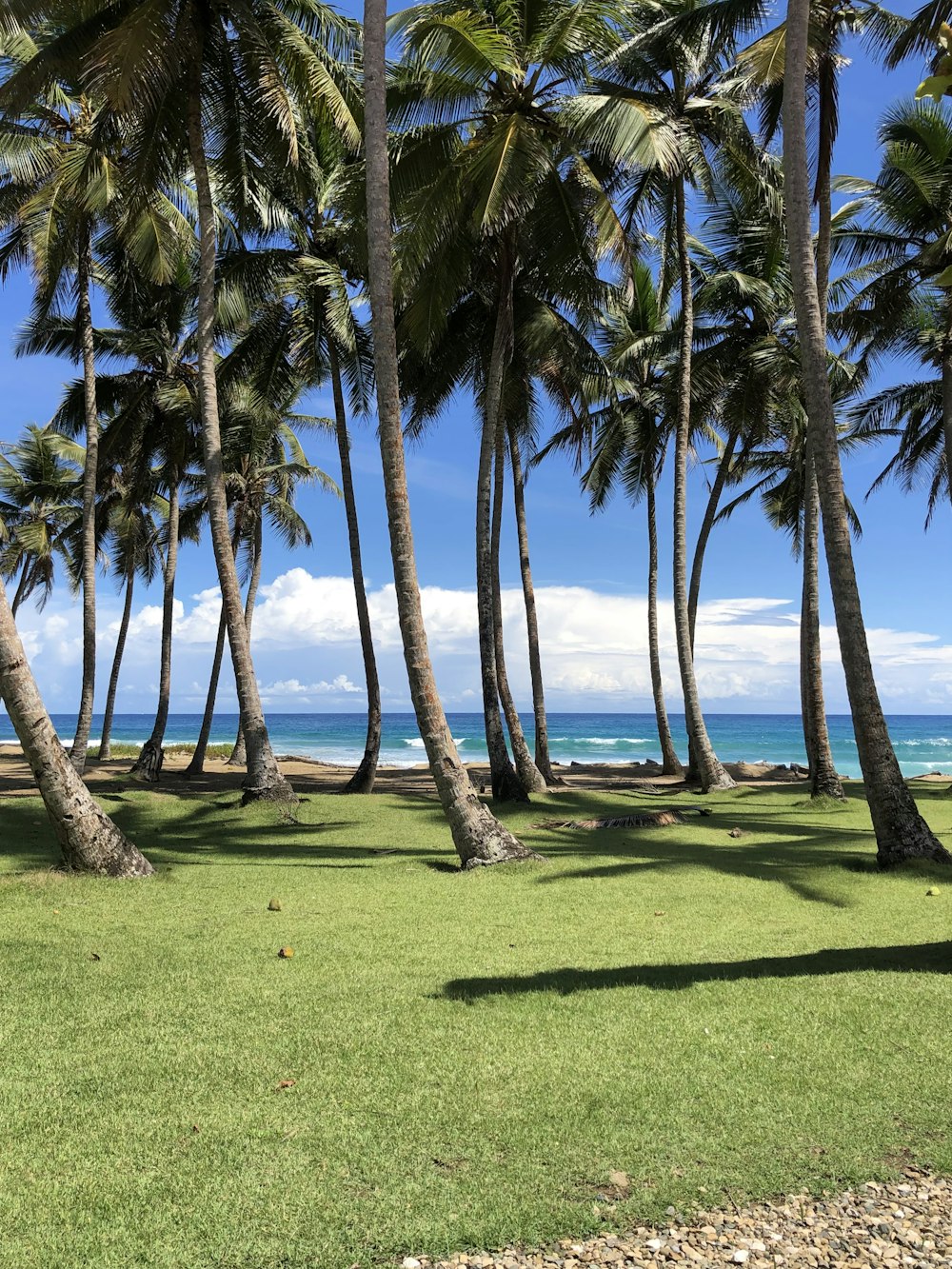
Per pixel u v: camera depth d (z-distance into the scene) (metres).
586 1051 4.07
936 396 22.44
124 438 23.05
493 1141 3.20
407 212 13.08
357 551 19.59
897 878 8.95
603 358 20.73
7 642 8.46
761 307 20.09
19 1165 3.01
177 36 12.85
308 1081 3.72
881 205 18.30
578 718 140.38
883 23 14.01
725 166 17.28
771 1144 3.21
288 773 28.50
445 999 4.84
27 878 8.23
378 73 9.47
